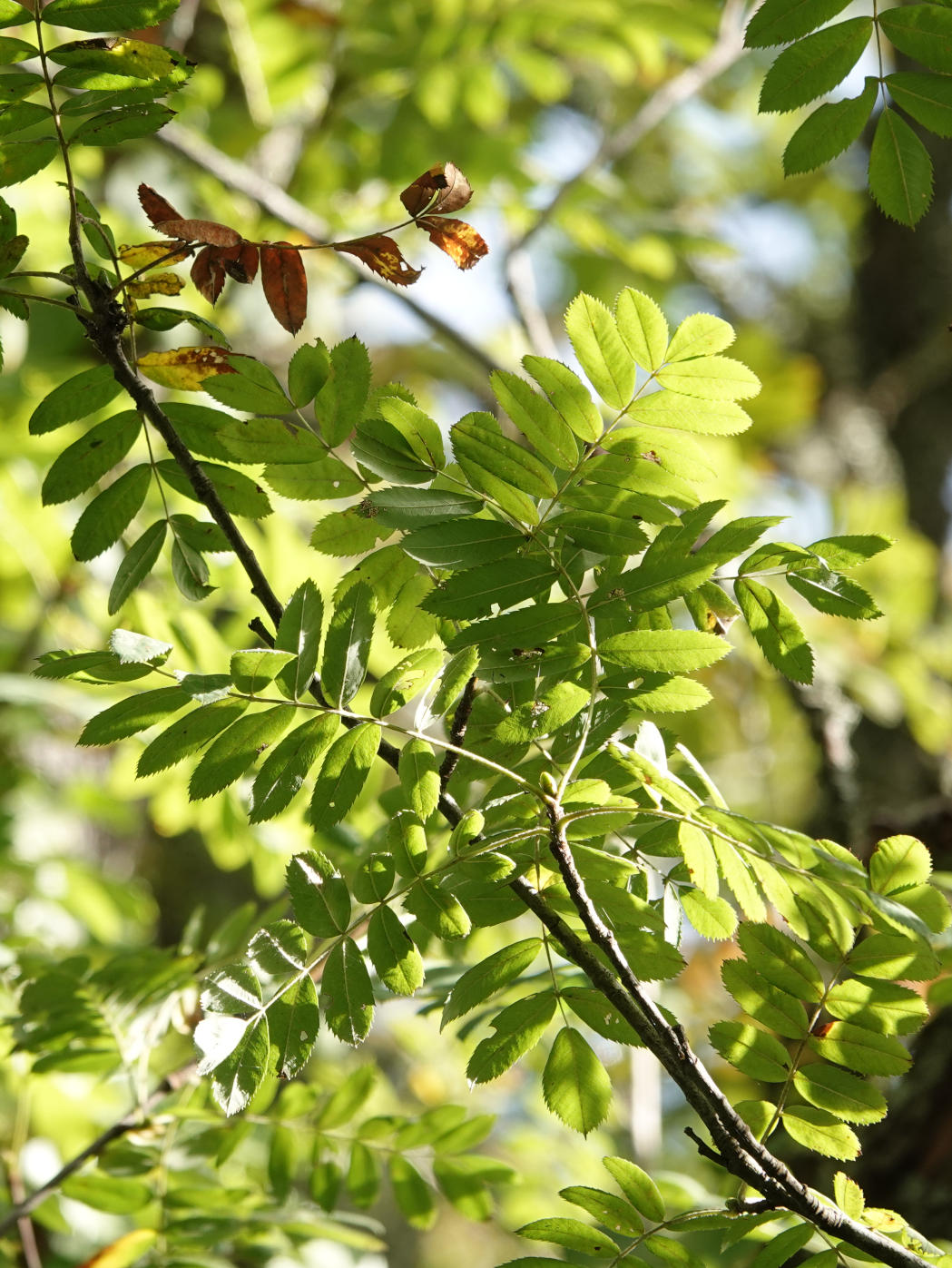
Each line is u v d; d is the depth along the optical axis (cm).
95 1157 230
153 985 230
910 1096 245
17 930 319
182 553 208
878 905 195
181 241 206
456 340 352
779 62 204
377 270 206
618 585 201
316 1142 229
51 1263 250
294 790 199
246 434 203
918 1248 200
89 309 210
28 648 347
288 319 206
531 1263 200
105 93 203
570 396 201
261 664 197
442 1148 229
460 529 202
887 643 344
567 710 200
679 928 205
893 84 204
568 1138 321
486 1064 199
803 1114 201
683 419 201
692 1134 197
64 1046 229
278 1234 241
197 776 198
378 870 198
